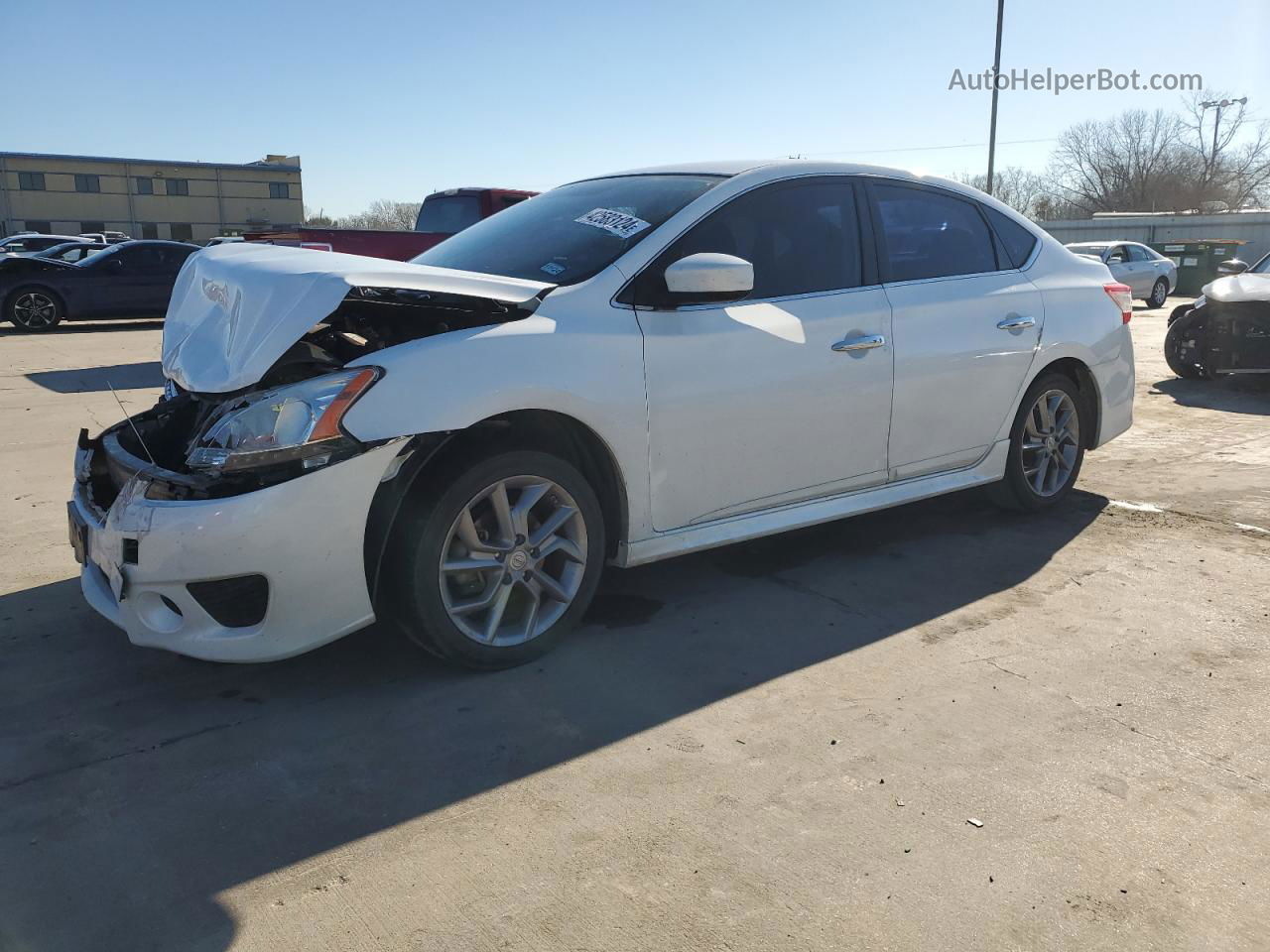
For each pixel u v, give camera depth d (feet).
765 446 11.91
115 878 7.18
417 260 13.32
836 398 12.44
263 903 6.90
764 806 8.00
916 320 13.28
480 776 8.46
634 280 11.00
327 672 10.44
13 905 6.88
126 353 39.78
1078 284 15.78
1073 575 13.28
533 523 10.68
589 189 13.46
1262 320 27.17
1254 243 107.65
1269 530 15.16
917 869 7.22
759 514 12.26
